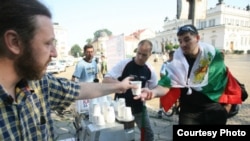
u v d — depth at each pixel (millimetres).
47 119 848
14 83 685
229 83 2092
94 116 1868
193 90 2037
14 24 606
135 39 59875
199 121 2113
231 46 50906
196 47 1952
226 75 2076
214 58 2002
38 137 754
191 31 1895
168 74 2057
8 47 618
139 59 2391
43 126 791
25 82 740
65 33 60719
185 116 2150
